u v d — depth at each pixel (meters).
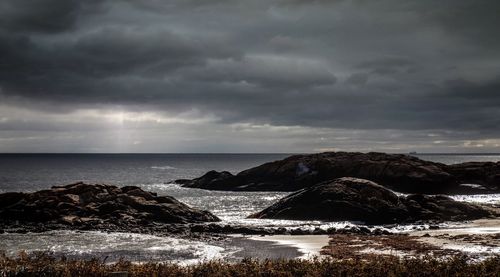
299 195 45.28
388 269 19.28
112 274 17.98
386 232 34.94
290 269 19.38
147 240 32.00
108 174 150.12
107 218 39.91
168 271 19.06
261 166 85.19
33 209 40.16
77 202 43.22
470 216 43.09
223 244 30.42
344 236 33.16
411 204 43.62
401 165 74.00
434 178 71.19
